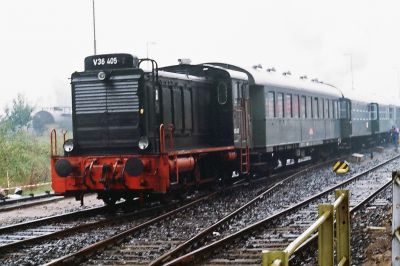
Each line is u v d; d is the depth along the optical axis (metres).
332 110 33.12
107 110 15.83
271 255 3.83
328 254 5.55
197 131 18.45
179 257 9.33
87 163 15.22
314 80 33.88
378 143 50.16
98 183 15.12
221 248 10.52
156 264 9.23
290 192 19.20
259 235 11.91
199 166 18.23
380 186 20.25
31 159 27.59
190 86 18.02
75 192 15.44
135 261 9.84
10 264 9.95
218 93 19.56
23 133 30.00
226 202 16.92
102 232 12.75
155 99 15.73
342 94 36.03
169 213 14.33
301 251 9.69
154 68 15.91
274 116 23.06
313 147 30.06
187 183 17.06
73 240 11.92
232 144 19.38
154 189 14.92
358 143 42.66
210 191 19.03
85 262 9.98
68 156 15.56
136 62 15.92
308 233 4.70
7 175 24.22
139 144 15.18
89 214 15.62
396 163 30.77
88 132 16.06
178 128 17.14
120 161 15.02
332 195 18.02
